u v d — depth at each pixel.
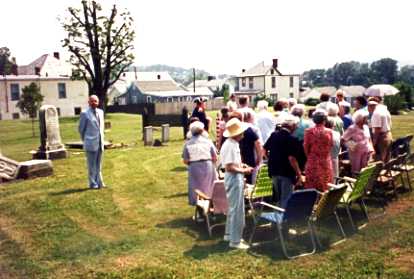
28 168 12.82
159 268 6.29
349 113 11.17
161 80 84.06
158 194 10.76
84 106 54.22
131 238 7.62
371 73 112.25
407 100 41.97
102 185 11.58
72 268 6.45
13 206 9.82
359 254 6.57
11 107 49.31
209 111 52.97
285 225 7.58
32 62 56.31
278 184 7.56
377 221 8.03
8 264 6.65
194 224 8.35
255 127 9.47
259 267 6.26
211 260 6.56
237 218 7.02
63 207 9.66
